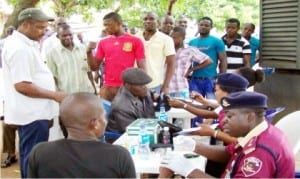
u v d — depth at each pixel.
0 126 4.62
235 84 3.25
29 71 3.65
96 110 2.06
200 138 3.38
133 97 3.87
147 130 3.21
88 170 1.91
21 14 3.70
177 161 2.42
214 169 2.97
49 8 10.38
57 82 4.83
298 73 5.42
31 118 3.74
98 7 9.70
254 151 2.11
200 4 11.91
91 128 2.04
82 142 2.00
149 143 3.14
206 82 6.38
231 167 2.29
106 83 5.15
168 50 5.49
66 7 9.79
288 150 2.18
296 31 5.12
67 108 2.05
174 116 4.62
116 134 3.69
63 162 1.93
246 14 13.29
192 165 2.41
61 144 2.00
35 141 3.78
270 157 2.08
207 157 2.88
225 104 2.29
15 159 5.48
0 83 4.27
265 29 5.68
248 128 2.23
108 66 5.12
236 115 2.24
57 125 3.97
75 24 11.07
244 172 2.09
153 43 5.49
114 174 1.93
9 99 3.78
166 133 3.21
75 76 4.87
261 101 2.24
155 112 4.39
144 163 2.79
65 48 4.88
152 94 4.69
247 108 2.22
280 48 5.42
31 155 2.01
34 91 3.66
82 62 4.98
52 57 4.82
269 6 5.57
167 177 2.46
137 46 5.12
